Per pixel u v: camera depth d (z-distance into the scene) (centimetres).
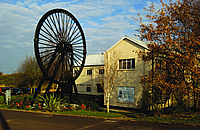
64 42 1908
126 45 2092
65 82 1923
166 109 1805
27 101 1611
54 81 1794
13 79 4606
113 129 847
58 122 989
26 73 3294
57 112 1404
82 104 1723
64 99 1967
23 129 805
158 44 1232
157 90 1427
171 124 952
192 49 1118
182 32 1248
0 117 1098
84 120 1080
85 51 2191
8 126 855
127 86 2045
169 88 1210
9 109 1507
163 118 1151
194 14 1284
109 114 1457
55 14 1834
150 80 1262
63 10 1917
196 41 1071
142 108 1755
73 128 852
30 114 1264
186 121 1022
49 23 1769
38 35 1641
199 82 1177
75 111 1524
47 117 1152
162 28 1180
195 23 1266
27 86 4381
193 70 1082
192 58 1089
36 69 3250
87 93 3550
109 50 2203
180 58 1152
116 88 2128
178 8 1227
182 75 1203
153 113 1473
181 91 1183
